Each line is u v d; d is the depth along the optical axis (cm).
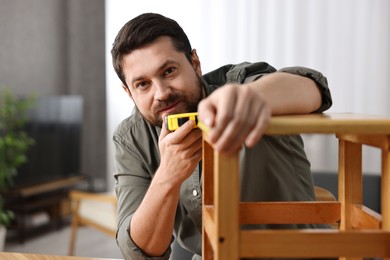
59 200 423
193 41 445
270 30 436
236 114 49
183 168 85
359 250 54
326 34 427
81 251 356
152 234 92
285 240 54
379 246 53
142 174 112
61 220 425
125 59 95
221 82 119
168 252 98
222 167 53
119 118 473
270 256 54
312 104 71
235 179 53
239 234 54
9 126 396
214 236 57
